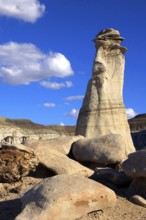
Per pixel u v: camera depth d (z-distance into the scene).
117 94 23.86
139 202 10.55
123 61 24.27
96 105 23.42
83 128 23.39
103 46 24.03
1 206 11.11
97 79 23.70
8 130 81.94
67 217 9.04
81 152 16.05
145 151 11.67
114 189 12.36
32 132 89.88
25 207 9.07
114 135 16.16
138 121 54.69
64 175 10.12
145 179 11.53
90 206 9.45
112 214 9.63
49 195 9.16
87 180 9.99
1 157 13.76
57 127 97.19
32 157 14.12
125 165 11.95
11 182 13.55
